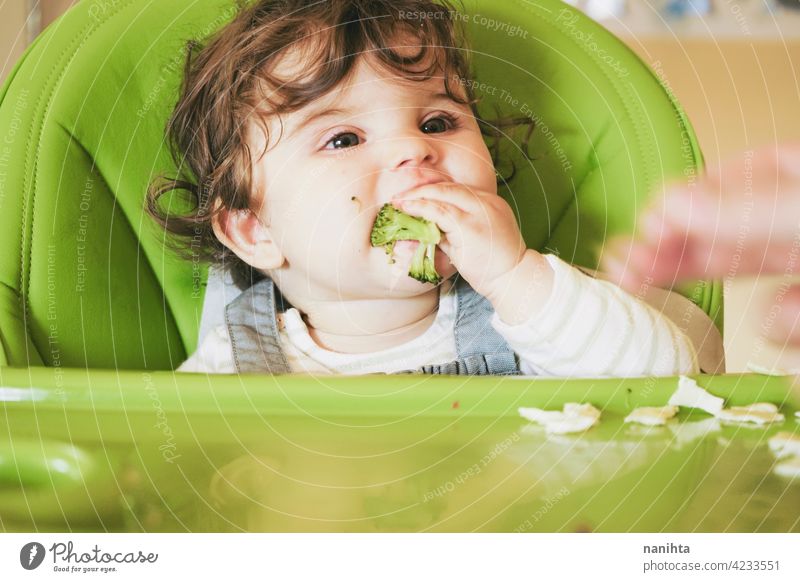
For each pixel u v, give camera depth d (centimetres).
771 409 53
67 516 45
